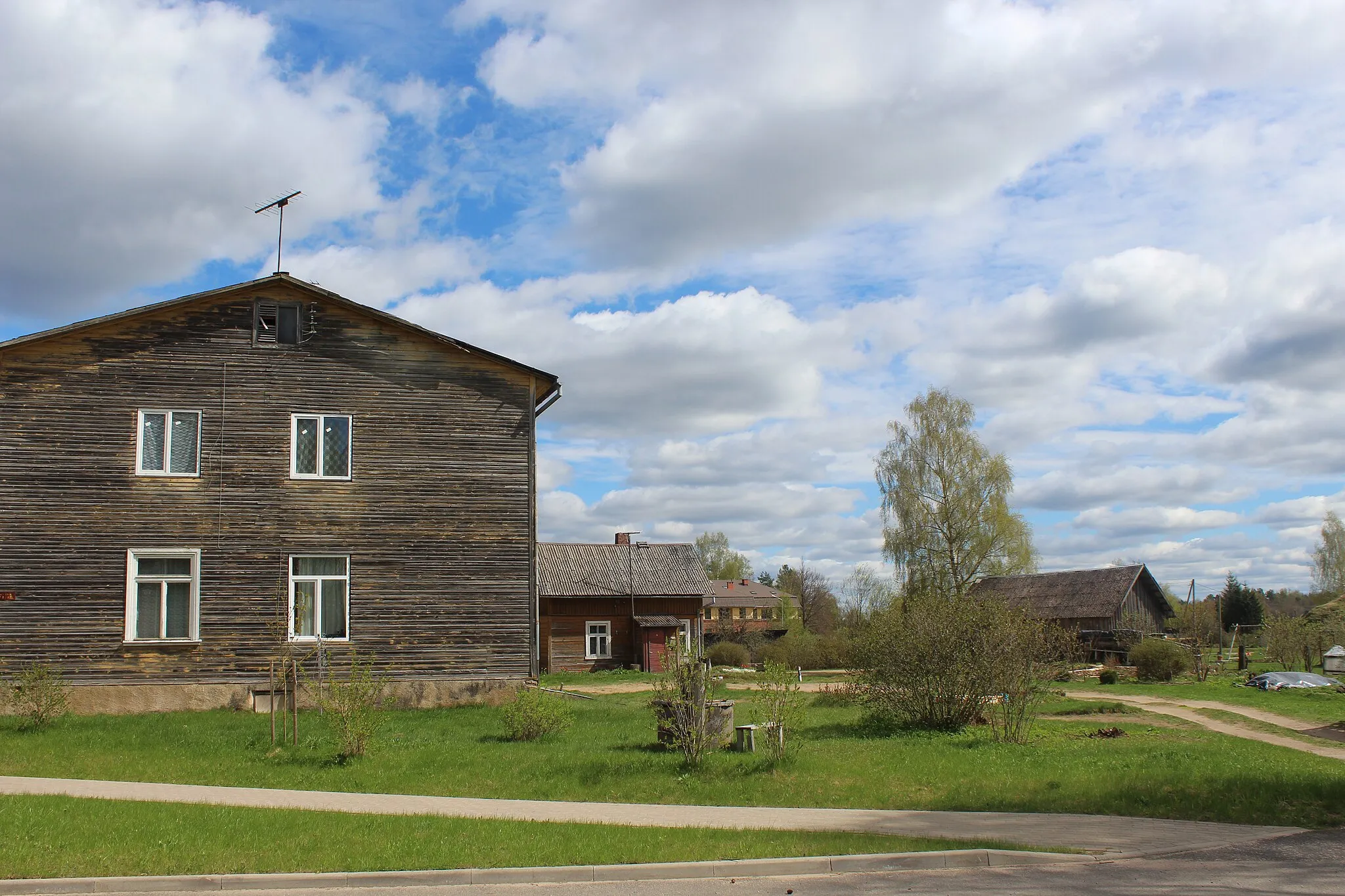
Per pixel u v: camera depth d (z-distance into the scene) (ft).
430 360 79.36
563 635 173.37
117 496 72.18
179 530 72.84
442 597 76.74
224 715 69.10
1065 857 34.27
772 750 52.26
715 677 56.18
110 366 73.46
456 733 63.00
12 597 69.72
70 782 46.32
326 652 73.82
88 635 70.49
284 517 74.69
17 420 71.36
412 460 77.77
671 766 50.67
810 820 40.04
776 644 185.06
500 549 78.38
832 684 131.23
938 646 69.82
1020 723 65.77
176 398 74.23
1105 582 223.71
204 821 37.19
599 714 79.10
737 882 31.42
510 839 35.37
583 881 31.60
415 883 31.30
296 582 74.49
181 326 75.15
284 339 76.89
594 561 183.73
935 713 70.54
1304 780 47.14
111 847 33.32
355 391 77.46
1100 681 147.02
